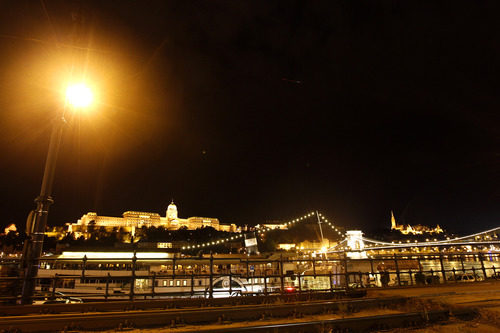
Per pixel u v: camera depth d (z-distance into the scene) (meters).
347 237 97.38
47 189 10.98
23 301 9.92
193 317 8.75
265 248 157.88
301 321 8.92
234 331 7.06
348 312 10.13
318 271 35.78
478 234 96.94
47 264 33.78
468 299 11.88
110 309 10.03
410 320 8.75
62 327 7.83
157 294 11.30
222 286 25.88
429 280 19.58
